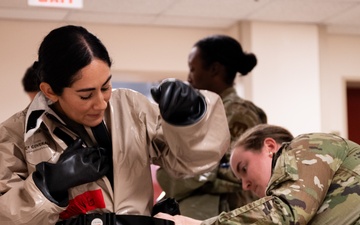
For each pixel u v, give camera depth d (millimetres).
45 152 1414
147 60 4559
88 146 1440
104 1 3775
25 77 2502
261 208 1275
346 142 1466
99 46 1338
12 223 1292
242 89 4496
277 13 4242
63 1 3131
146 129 1494
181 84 1240
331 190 1391
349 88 5422
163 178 2328
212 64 2553
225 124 1420
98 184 1427
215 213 2301
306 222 1277
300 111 4574
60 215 1408
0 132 1442
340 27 4758
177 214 1569
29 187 1298
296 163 1349
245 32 4469
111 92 1406
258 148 1608
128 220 1388
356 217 1353
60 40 1318
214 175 2268
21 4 3740
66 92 1330
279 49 4543
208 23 4520
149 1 3809
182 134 1291
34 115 1402
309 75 4609
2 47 4219
